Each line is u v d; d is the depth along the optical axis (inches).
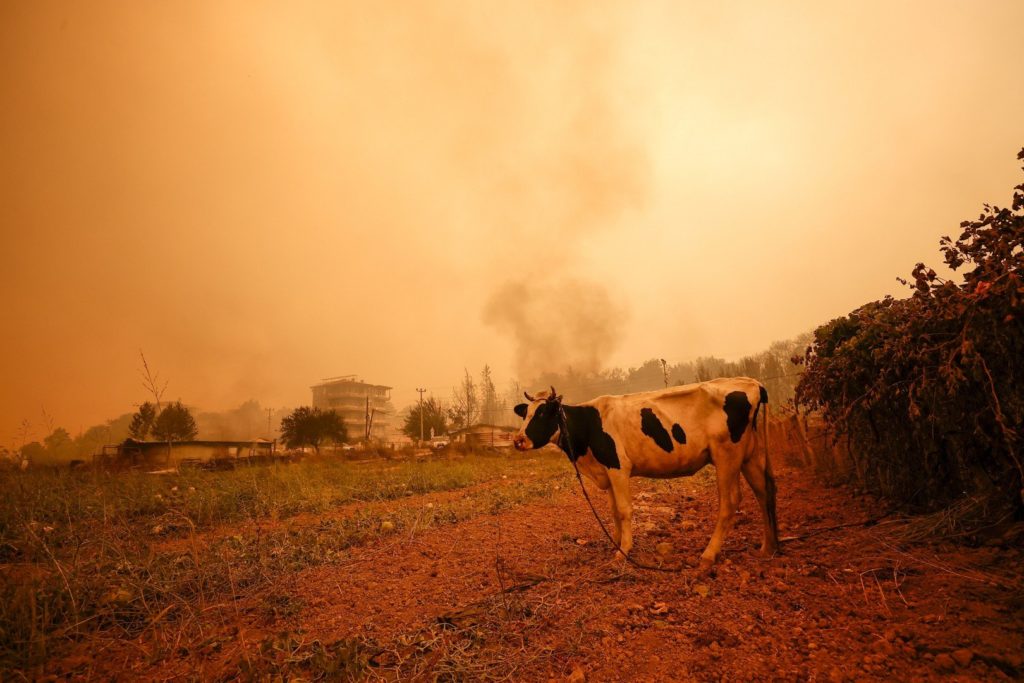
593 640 139.3
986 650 115.3
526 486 446.0
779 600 157.2
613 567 199.5
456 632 146.3
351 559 231.1
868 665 116.3
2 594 160.2
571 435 220.2
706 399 210.5
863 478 279.4
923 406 211.5
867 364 231.9
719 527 203.9
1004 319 167.3
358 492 438.0
